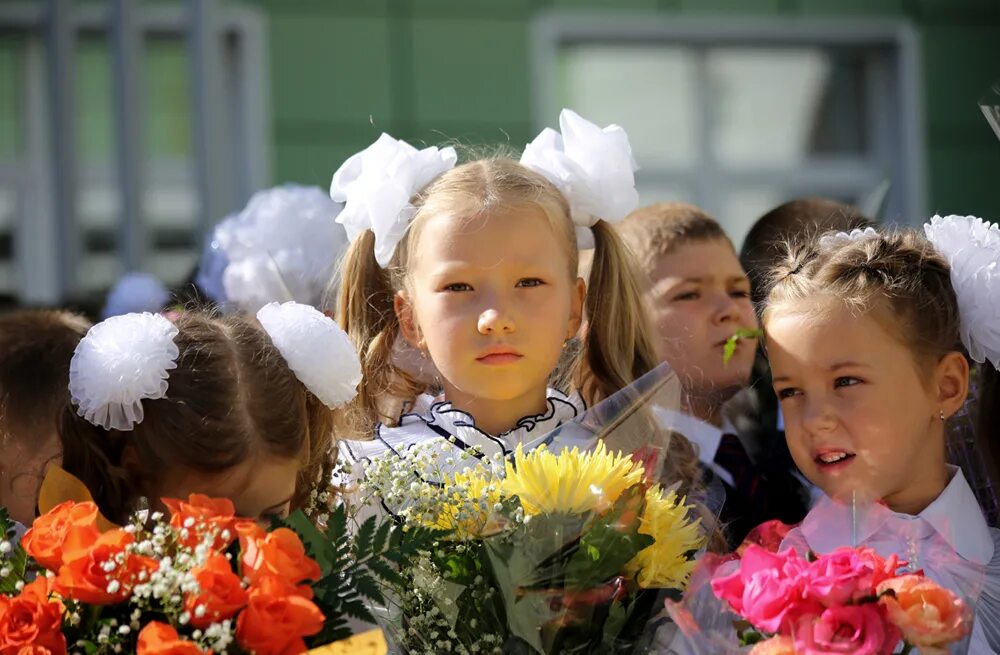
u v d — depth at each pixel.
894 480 4.56
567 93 15.43
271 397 4.33
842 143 15.95
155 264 14.82
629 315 5.43
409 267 5.02
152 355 4.19
